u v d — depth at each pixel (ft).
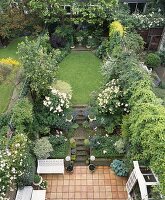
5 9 57.00
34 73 41.93
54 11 56.59
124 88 41.42
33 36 61.62
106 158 41.32
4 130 36.22
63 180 39.73
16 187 34.78
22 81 45.01
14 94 45.19
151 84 40.75
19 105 38.42
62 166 39.50
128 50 46.85
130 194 36.68
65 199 37.58
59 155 40.81
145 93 35.76
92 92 47.93
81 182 39.50
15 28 58.75
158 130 30.42
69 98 46.80
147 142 31.27
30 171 35.86
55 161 39.63
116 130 44.34
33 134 40.57
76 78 53.88
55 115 43.52
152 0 62.18
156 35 64.23
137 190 34.53
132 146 36.24
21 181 34.68
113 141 42.32
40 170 39.17
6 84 46.39
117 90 42.06
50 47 56.59
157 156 29.91
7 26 56.80
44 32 60.18
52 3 55.31
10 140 34.12
